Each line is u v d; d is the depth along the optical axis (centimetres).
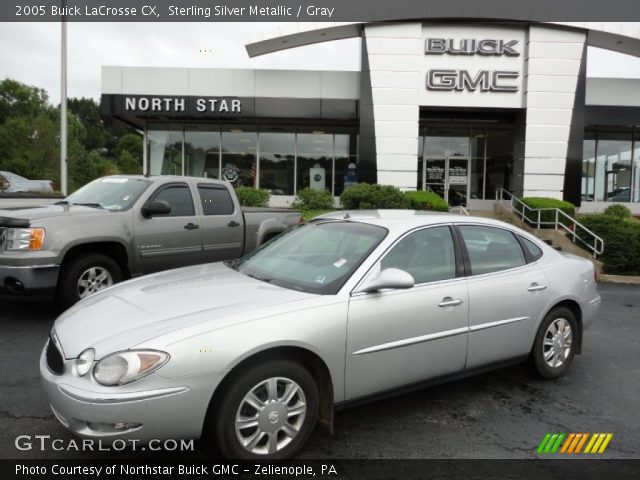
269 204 1900
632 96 1878
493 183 2080
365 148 1786
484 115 1938
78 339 303
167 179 730
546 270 459
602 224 1241
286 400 310
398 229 390
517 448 345
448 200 2091
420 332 365
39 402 394
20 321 608
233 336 293
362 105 1780
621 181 2108
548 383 467
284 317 313
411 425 374
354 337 334
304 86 1839
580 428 378
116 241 639
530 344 444
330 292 342
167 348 279
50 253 574
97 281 632
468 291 395
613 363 534
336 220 440
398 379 359
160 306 328
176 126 2011
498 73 1788
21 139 3509
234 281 378
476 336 399
